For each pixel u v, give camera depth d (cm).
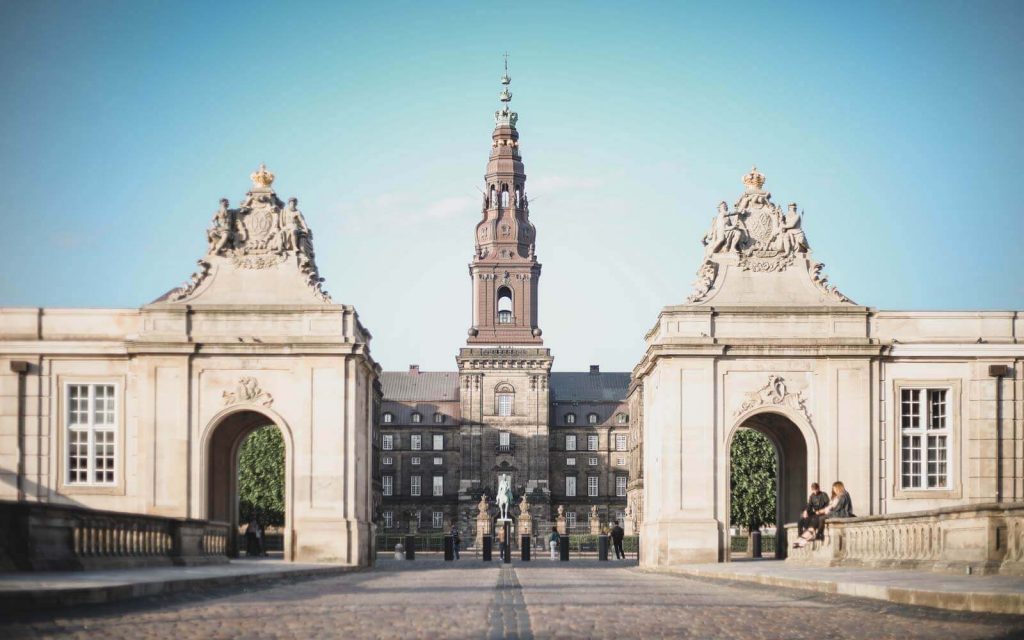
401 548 10131
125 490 6088
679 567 5600
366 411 6731
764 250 6328
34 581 2670
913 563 3578
